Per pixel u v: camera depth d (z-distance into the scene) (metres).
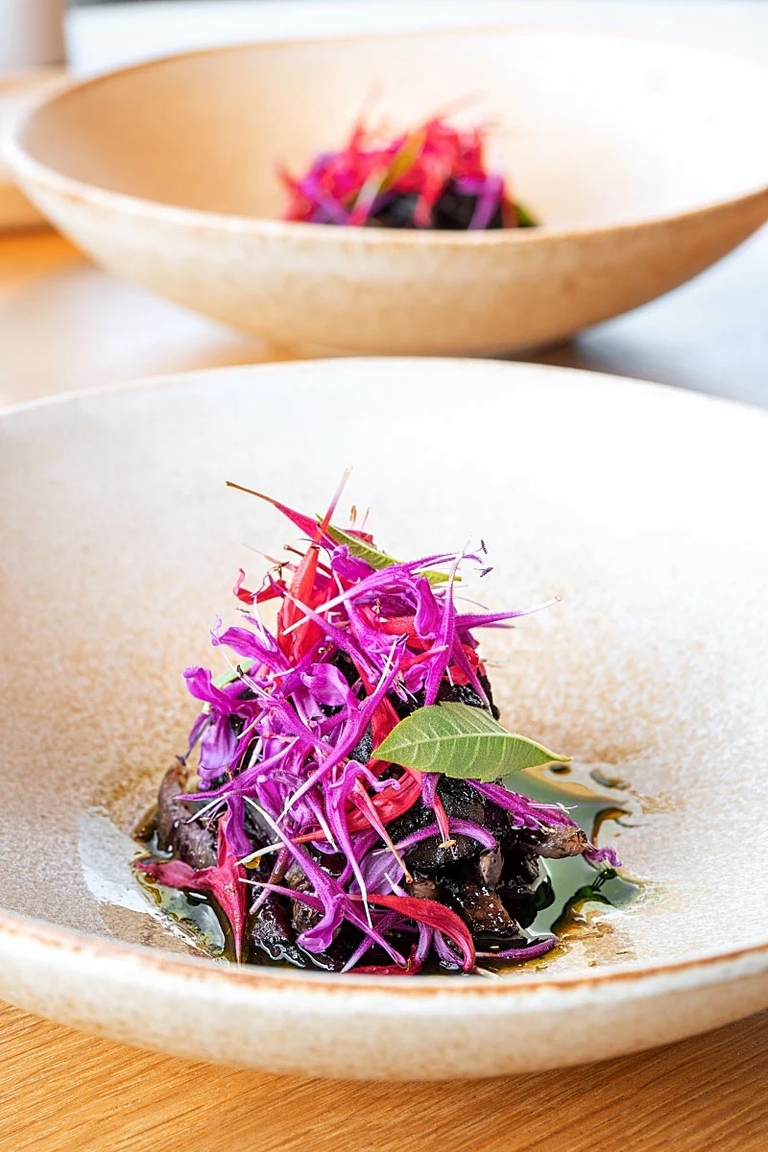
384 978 0.41
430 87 0.98
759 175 0.83
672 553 0.57
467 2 1.57
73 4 1.87
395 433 0.60
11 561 0.56
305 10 1.55
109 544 0.58
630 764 0.55
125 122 0.90
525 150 0.97
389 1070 0.42
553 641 0.58
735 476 0.57
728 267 0.95
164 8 1.59
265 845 0.50
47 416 0.58
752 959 0.41
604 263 0.67
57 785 0.54
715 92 0.88
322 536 0.50
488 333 0.70
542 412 0.60
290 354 0.79
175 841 0.52
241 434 0.59
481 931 0.49
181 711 0.57
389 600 0.50
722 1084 0.46
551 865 0.51
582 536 0.58
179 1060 0.47
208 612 0.58
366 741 0.49
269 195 0.96
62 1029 0.47
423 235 0.66
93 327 0.83
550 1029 0.41
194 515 0.59
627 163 0.93
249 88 0.95
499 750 0.48
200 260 0.68
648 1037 0.41
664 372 0.76
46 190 0.71
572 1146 0.45
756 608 0.55
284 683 0.49
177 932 0.49
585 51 0.94
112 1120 0.45
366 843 0.49
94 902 0.50
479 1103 0.46
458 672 0.50
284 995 0.40
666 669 0.56
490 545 0.59
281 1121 0.45
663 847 0.51
